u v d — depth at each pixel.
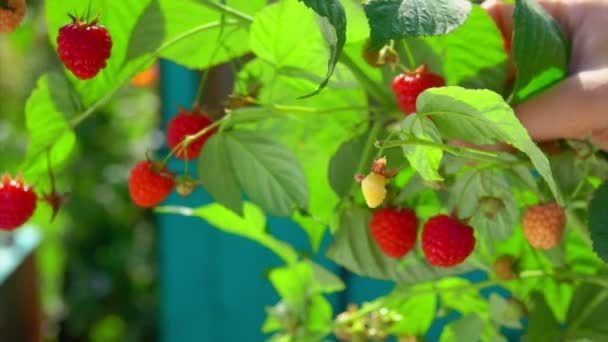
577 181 0.67
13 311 1.33
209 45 0.71
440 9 0.58
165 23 0.70
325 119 0.73
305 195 0.67
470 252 0.65
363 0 0.60
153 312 1.97
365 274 0.70
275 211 0.68
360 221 0.69
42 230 1.96
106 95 0.71
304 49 0.66
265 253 1.03
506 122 0.58
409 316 0.77
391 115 0.68
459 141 0.64
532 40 0.63
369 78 0.68
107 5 0.69
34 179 0.73
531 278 0.73
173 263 1.05
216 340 1.06
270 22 0.65
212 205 0.74
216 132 0.69
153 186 0.69
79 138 2.03
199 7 0.69
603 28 0.66
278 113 0.67
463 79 0.67
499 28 0.70
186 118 0.70
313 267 0.77
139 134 2.13
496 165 0.65
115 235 2.04
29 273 1.42
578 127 0.63
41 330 1.54
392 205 0.67
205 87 0.99
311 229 0.73
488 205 0.65
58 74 0.71
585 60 0.65
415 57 0.67
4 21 0.66
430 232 0.65
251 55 0.89
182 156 0.70
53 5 0.68
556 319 0.71
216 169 0.68
